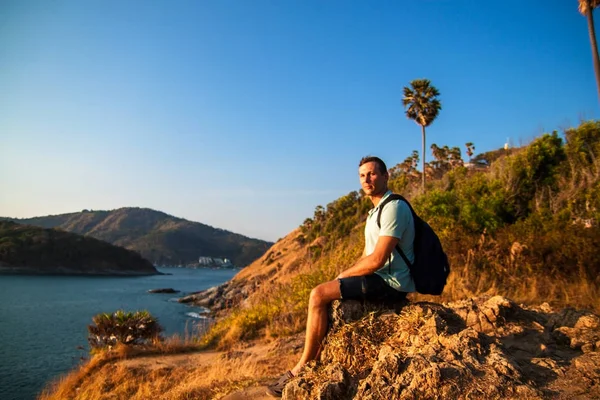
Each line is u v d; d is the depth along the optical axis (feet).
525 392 7.95
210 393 16.16
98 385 24.97
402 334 10.35
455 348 9.29
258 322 34.19
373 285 10.64
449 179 62.69
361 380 9.40
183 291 293.64
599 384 8.28
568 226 31.12
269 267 232.32
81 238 585.63
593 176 40.57
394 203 10.46
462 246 33.27
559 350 10.75
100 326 34.45
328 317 10.98
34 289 262.06
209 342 33.73
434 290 10.81
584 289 24.45
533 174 44.96
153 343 33.78
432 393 8.11
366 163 11.15
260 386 13.73
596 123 47.32
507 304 12.78
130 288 309.22
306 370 10.43
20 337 92.94
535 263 28.68
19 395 47.93
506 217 42.70
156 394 20.92
